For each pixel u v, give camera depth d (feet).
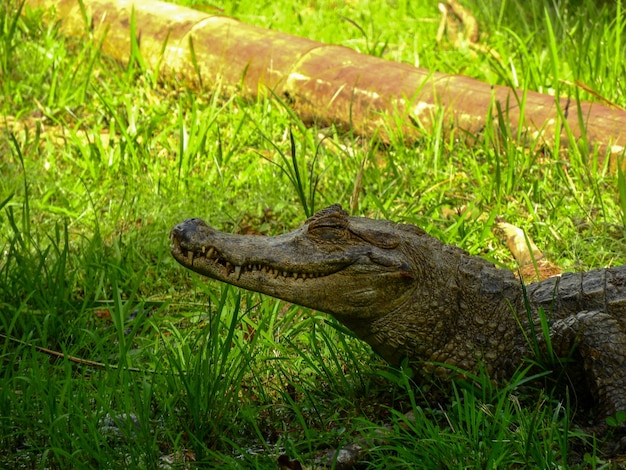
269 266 18.69
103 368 20.29
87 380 19.81
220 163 30.40
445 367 18.84
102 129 34.01
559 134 29.04
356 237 18.56
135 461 16.60
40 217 27.84
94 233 25.89
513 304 19.13
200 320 22.71
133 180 29.66
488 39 39.75
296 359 20.40
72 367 20.65
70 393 18.35
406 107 31.48
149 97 36.27
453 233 25.16
